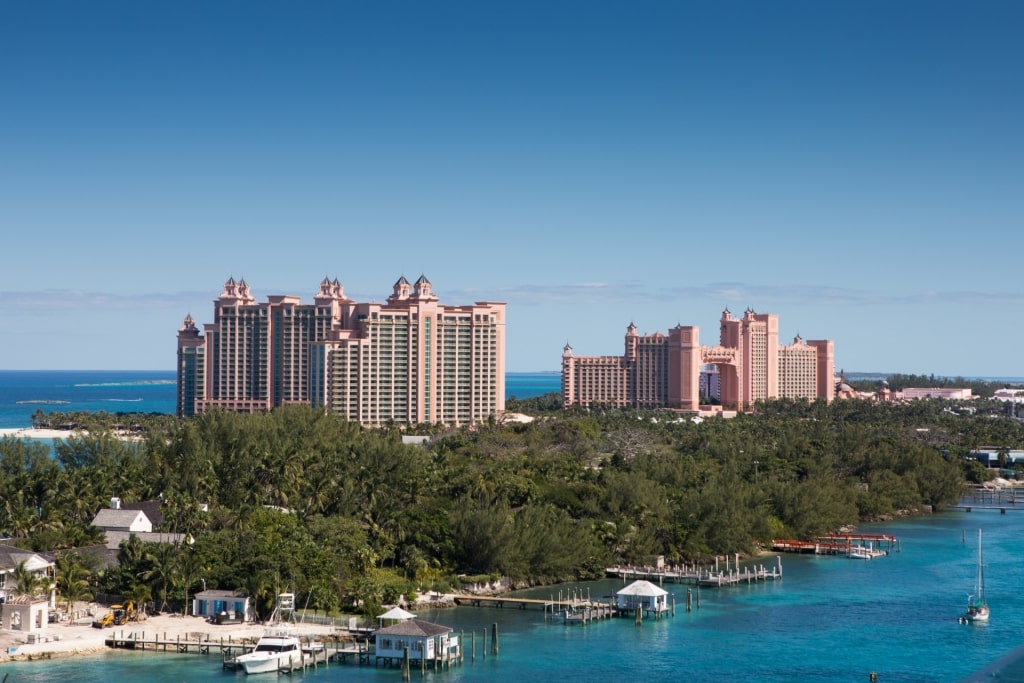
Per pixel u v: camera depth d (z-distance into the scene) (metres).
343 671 173.25
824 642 194.75
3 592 188.00
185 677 166.88
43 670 168.62
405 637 176.62
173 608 199.88
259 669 169.88
